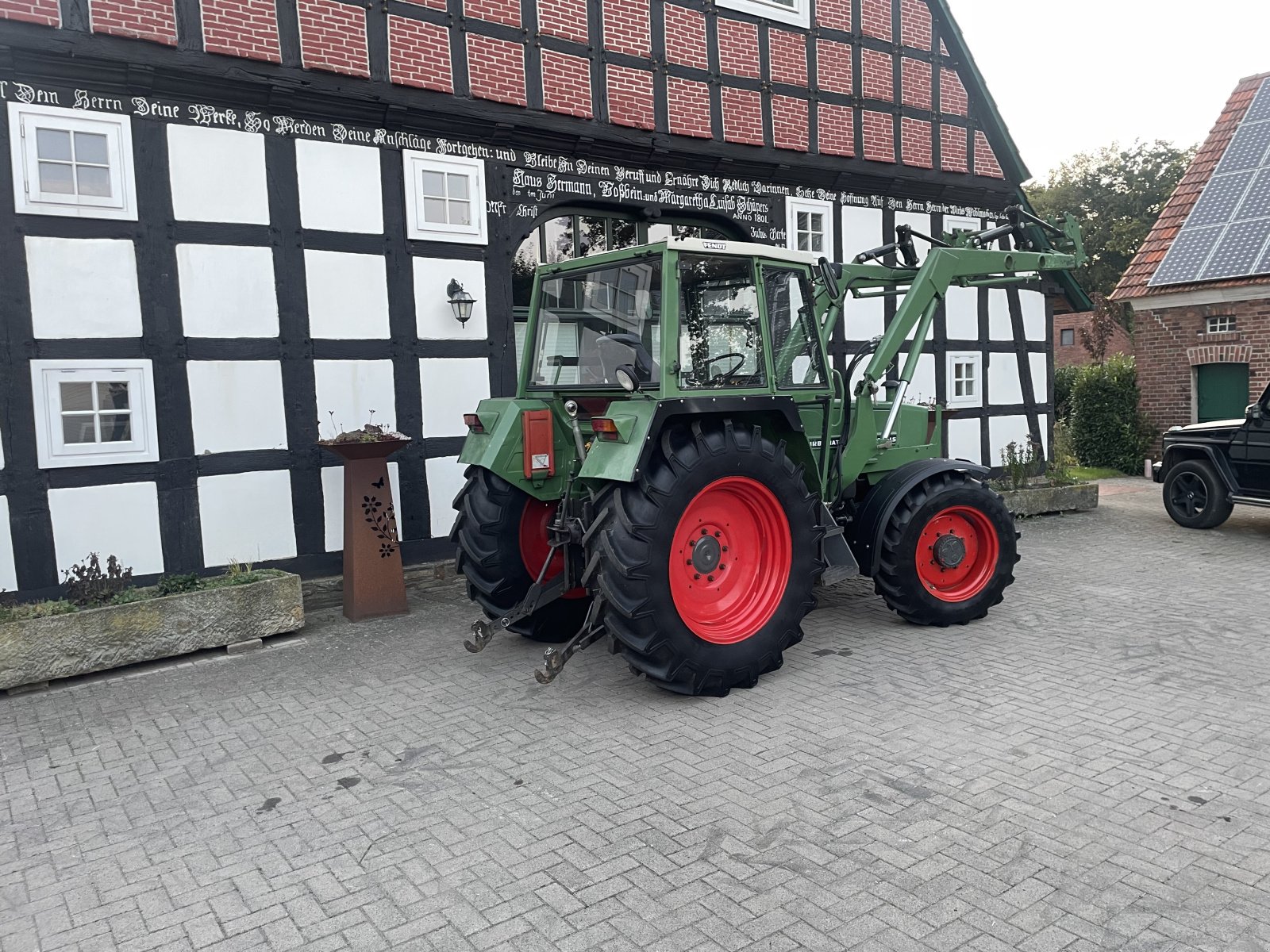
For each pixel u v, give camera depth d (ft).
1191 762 11.48
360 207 22.20
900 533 17.75
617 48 25.72
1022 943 7.82
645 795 10.98
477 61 23.43
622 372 14.35
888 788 10.94
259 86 20.40
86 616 16.20
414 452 23.32
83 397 18.93
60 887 9.36
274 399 21.22
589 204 26.04
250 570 19.47
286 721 14.01
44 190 18.33
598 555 14.02
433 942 8.13
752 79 28.48
